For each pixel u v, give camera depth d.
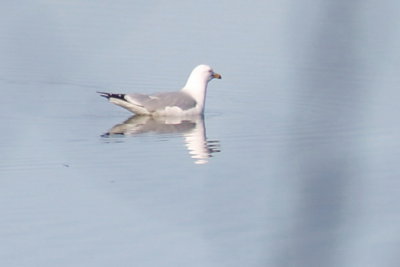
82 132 17.66
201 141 17.17
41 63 23.48
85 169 14.82
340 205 11.79
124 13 27.44
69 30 25.59
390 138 17.62
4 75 22.58
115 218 12.42
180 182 14.26
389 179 14.65
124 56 24.39
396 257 10.70
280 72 22.75
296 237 11.27
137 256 11.00
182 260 10.92
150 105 19.20
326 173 13.02
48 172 14.64
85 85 22.12
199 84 19.75
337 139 17.48
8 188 13.69
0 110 19.33
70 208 12.77
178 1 29.17
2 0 26.95
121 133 17.69
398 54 22.22
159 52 24.73
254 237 11.61
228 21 27.03
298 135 17.81
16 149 16.08
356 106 20.50
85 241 11.49
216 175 14.67
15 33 25.47
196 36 25.75
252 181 14.30
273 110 20.30
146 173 14.72
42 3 26.78
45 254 10.98
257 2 28.97
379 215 12.63
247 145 16.89
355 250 11.04
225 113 19.98
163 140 17.16
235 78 22.77
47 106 19.94
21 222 12.14
